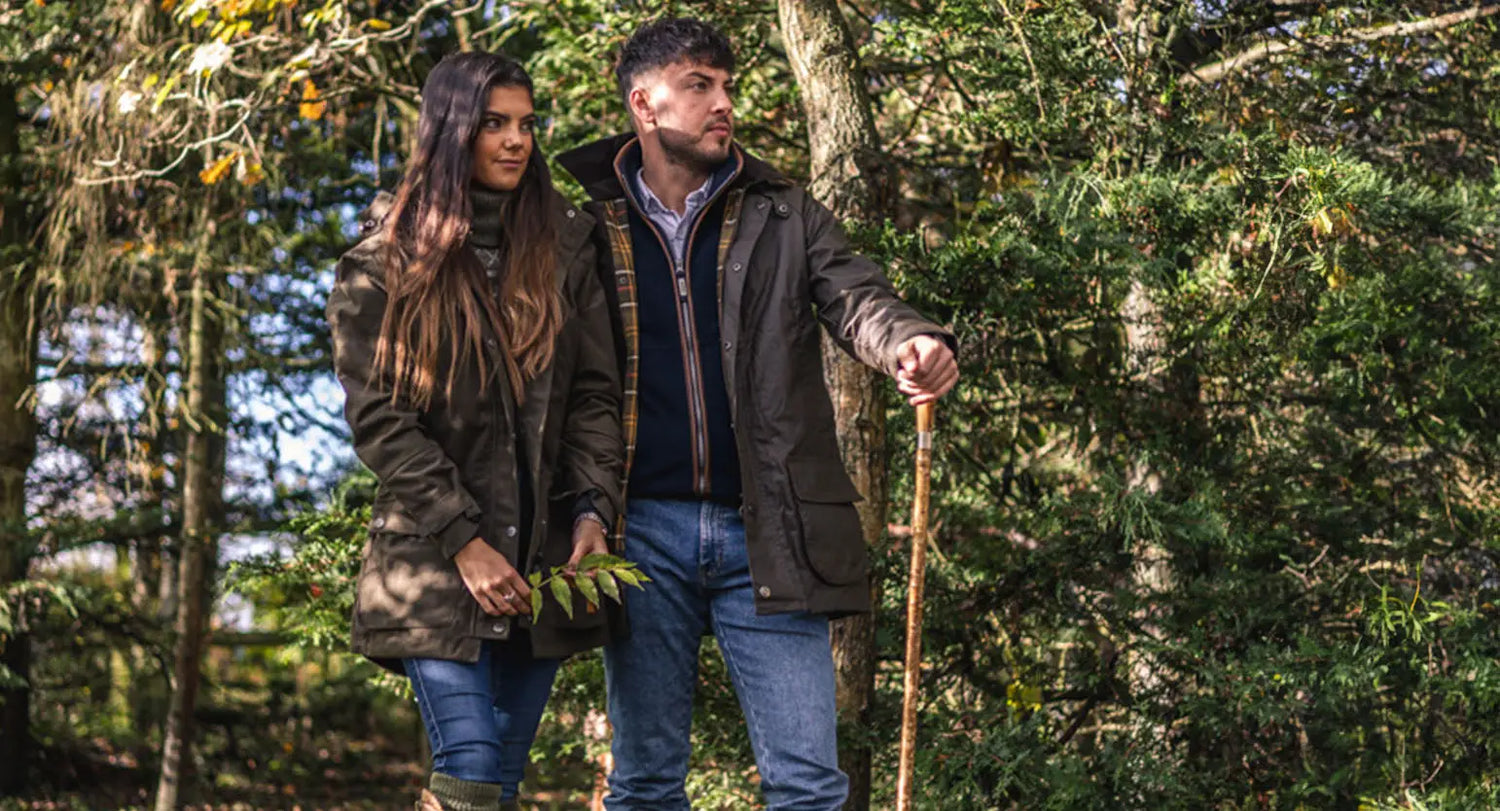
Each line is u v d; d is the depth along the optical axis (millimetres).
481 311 2787
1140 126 4676
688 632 3059
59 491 10609
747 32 5711
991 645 4941
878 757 4539
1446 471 5211
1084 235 4273
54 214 8203
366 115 8602
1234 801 4617
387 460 2699
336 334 2777
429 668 2723
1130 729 4867
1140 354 4895
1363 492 5230
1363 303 4672
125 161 7320
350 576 5641
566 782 8219
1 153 9328
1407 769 4578
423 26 7871
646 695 3062
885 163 4371
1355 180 4156
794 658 2961
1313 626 4773
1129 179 4355
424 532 2678
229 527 10438
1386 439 5215
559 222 2900
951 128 5875
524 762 3000
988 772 4500
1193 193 4387
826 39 4375
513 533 2740
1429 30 4961
